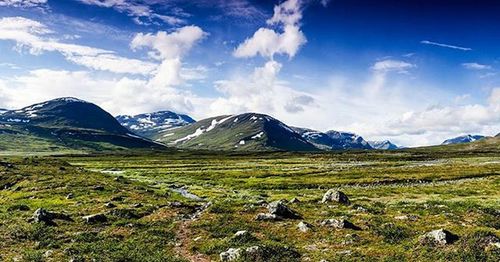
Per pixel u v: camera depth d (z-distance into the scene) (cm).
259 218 3991
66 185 7831
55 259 2761
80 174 10294
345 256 2750
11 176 9044
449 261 2498
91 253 2897
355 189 8962
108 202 5738
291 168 16275
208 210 4509
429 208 4519
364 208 4681
